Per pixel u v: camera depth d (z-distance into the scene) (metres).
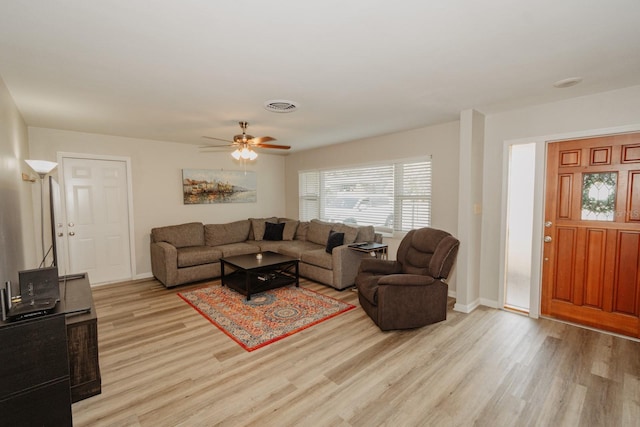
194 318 3.28
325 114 3.47
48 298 1.72
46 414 1.57
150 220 5.02
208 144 5.36
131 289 4.31
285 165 6.84
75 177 4.35
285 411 1.89
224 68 2.20
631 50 1.97
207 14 1.53
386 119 3.73
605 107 2.80
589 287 3.04
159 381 2.19
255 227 5.97
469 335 2.91
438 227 4.09
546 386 2.13
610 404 1.95
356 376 2.25
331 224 5.27
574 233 3.10
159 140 5.00
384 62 2.13
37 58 2.00
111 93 2.69
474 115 3.37
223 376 2.25
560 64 2.19
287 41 1.82
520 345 2.71
